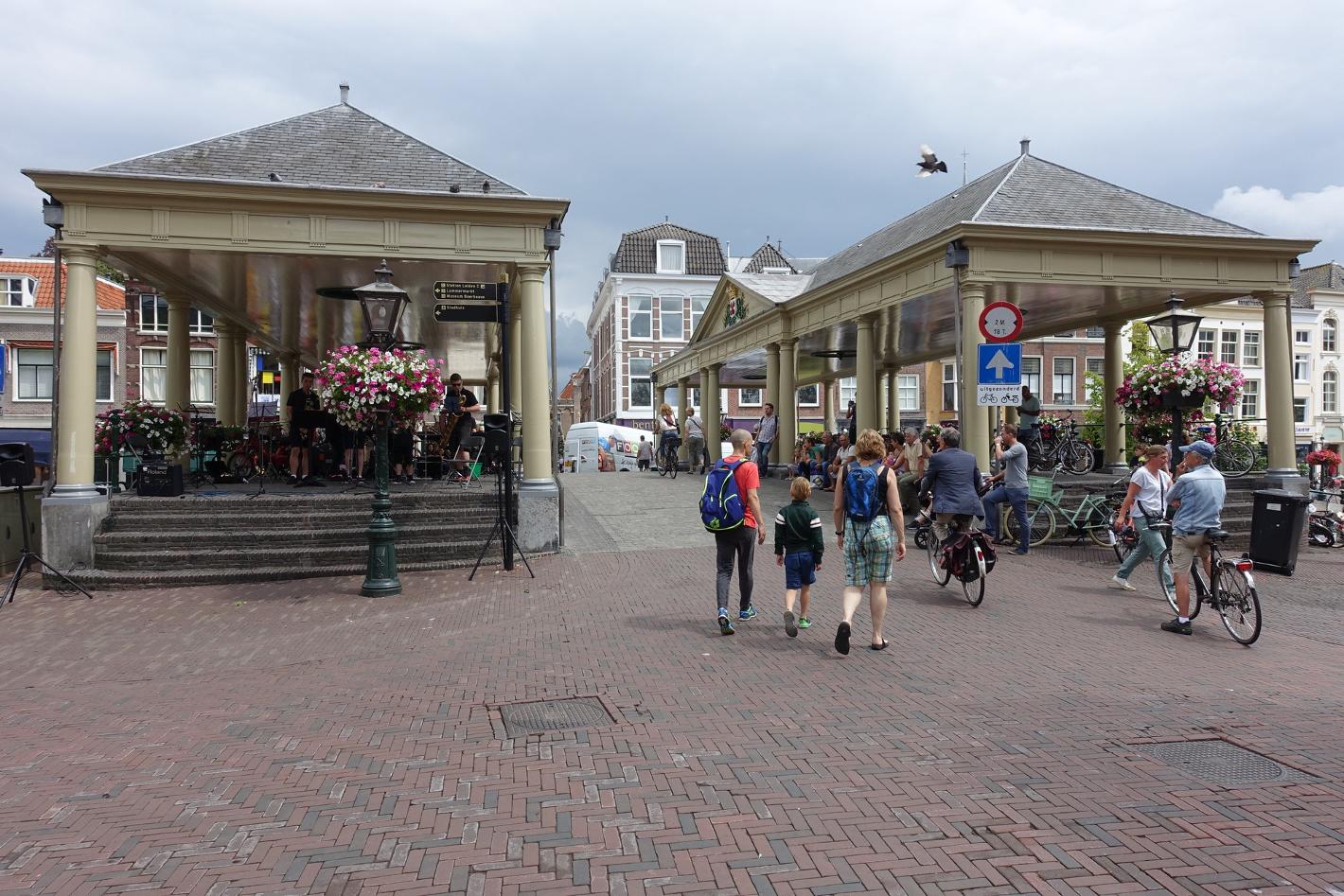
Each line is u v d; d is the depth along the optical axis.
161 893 3.37
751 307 23.30
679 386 32.91
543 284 12.74
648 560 11.45
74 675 6.89
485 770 4.58
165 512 11.58
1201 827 3.77
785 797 4.14
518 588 9.95
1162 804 4.01
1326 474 18.42
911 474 13.79
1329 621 8.24
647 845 3.68
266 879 3.46
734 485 7.63
